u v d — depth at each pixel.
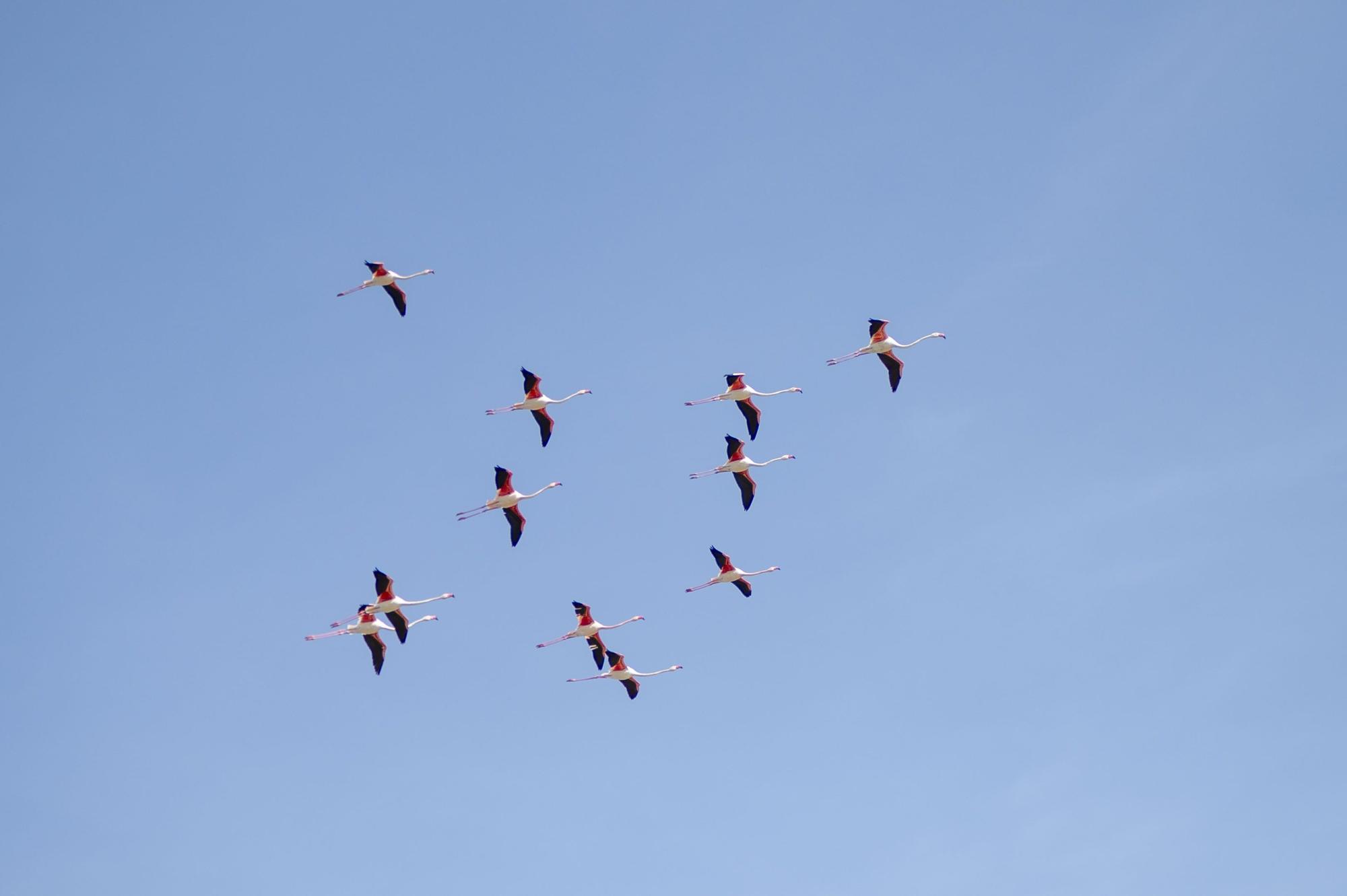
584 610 66.88
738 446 65.62
